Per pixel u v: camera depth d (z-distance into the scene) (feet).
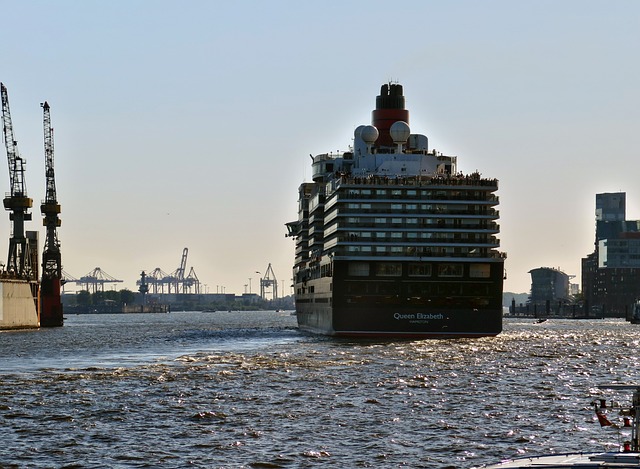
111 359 582.76
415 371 475.31
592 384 430.20
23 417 334.03
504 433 301.84
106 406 357.00
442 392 396.16
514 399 376.48
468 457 268.82
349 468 256.52
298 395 384.47
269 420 325.21
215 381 431.43
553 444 285.84
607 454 194.39
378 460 264.93
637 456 191.62
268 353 593.01
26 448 281.95
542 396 386.11
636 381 445.78
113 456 271.08
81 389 407.03
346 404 360.07
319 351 596.70
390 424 317.42
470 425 315.78
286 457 268.00
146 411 344.69
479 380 440.04
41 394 391.24
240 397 378.32
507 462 193.47
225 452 274.98
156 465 260.42
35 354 646.33
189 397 379.35
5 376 464.65
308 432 303.68
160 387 411.75
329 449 278.67
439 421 323.37
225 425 316.60
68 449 280.51
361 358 542.57
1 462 264.52
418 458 267.59
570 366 520.42
